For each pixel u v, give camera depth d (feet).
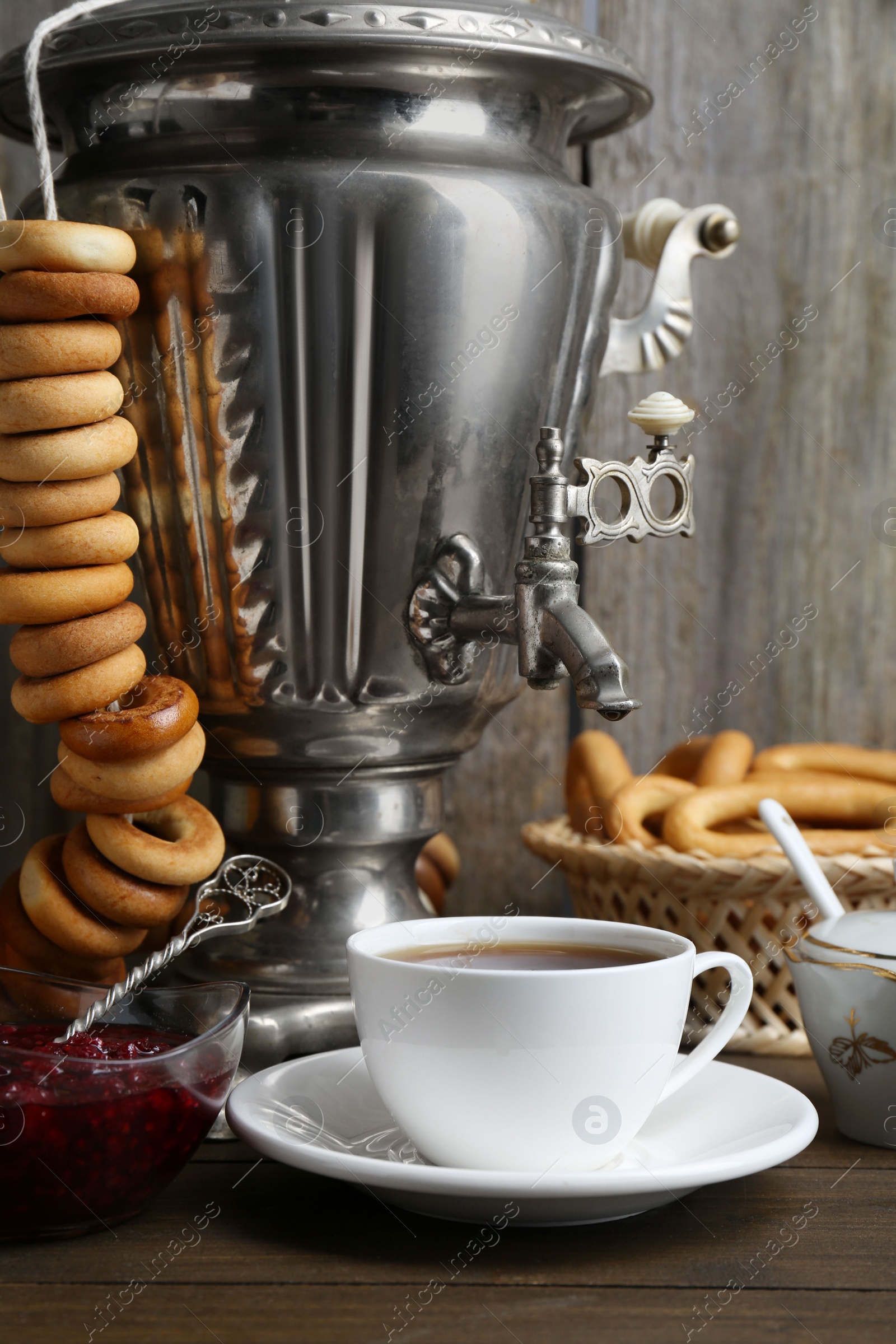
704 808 3.20
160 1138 2.60
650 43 3.66
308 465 2.87
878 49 3.68
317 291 2.81
